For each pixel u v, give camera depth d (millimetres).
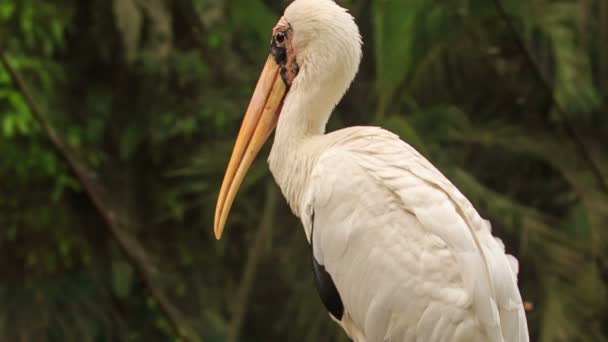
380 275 5754
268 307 14219
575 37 15047
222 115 14258
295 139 6383
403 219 5762
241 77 14312
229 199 6625
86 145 14617
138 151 14914
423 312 5621
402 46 12438
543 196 14953
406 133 12555
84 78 15031
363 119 14000
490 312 5438
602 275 13312
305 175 6277
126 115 14867
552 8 14367
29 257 14727
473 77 14203
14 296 14594
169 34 14016
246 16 13398
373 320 5812
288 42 6523
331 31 6402
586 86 14414
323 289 6074
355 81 14219
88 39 14992
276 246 13680
